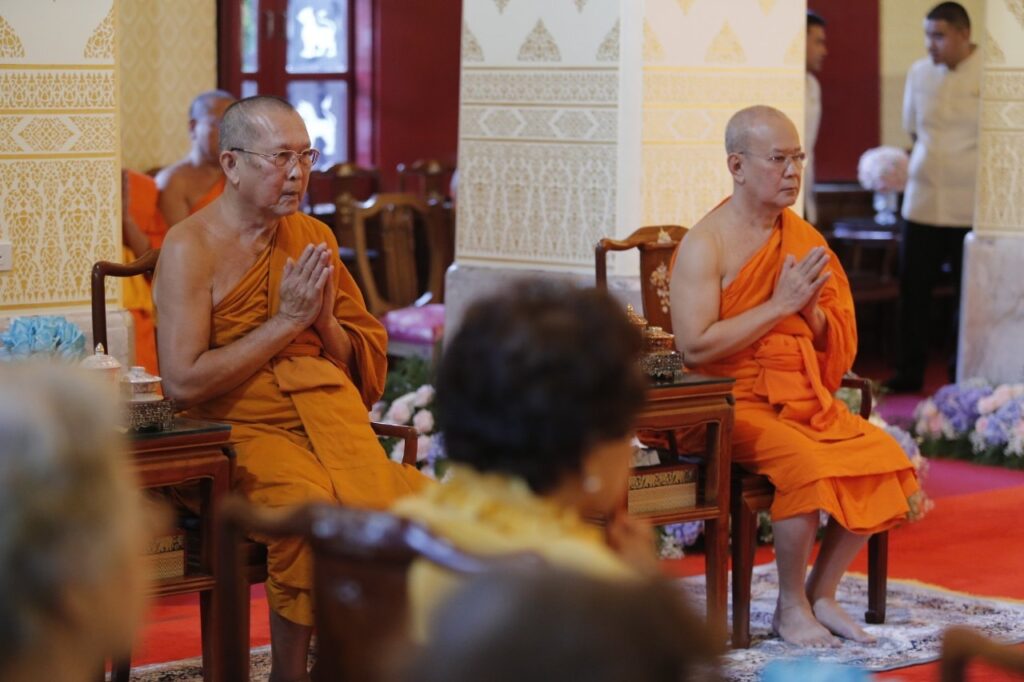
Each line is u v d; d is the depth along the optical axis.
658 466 5.23
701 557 6.75
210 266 4.75
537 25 7.70
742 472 5.51
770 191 5.55
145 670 5.08
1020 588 6.24
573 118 7.62
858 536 5.51
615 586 1.61
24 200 5.87
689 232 5.68
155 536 4.27
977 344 9.27
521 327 2.25
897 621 5.77
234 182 4.78
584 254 7.66
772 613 5.86
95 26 5.97
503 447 2.25
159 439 4.20
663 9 7.42
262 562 4.50
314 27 12.64
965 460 8.73
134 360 6.19
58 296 5.98
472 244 8.09
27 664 1.68
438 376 2.32
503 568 1.62
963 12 10.42
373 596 2.31
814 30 11.16
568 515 2.29
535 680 1.52
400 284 10.13
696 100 7.61
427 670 1.56
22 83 5.82
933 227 10.77
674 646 1.59
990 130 9.12
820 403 5.54
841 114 14.27
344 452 4.73
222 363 4.65
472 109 8.00
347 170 11.90
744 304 5.62
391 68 12.95
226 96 8.98
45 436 1.68
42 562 1.67
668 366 5.23
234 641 2.64
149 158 10.89
